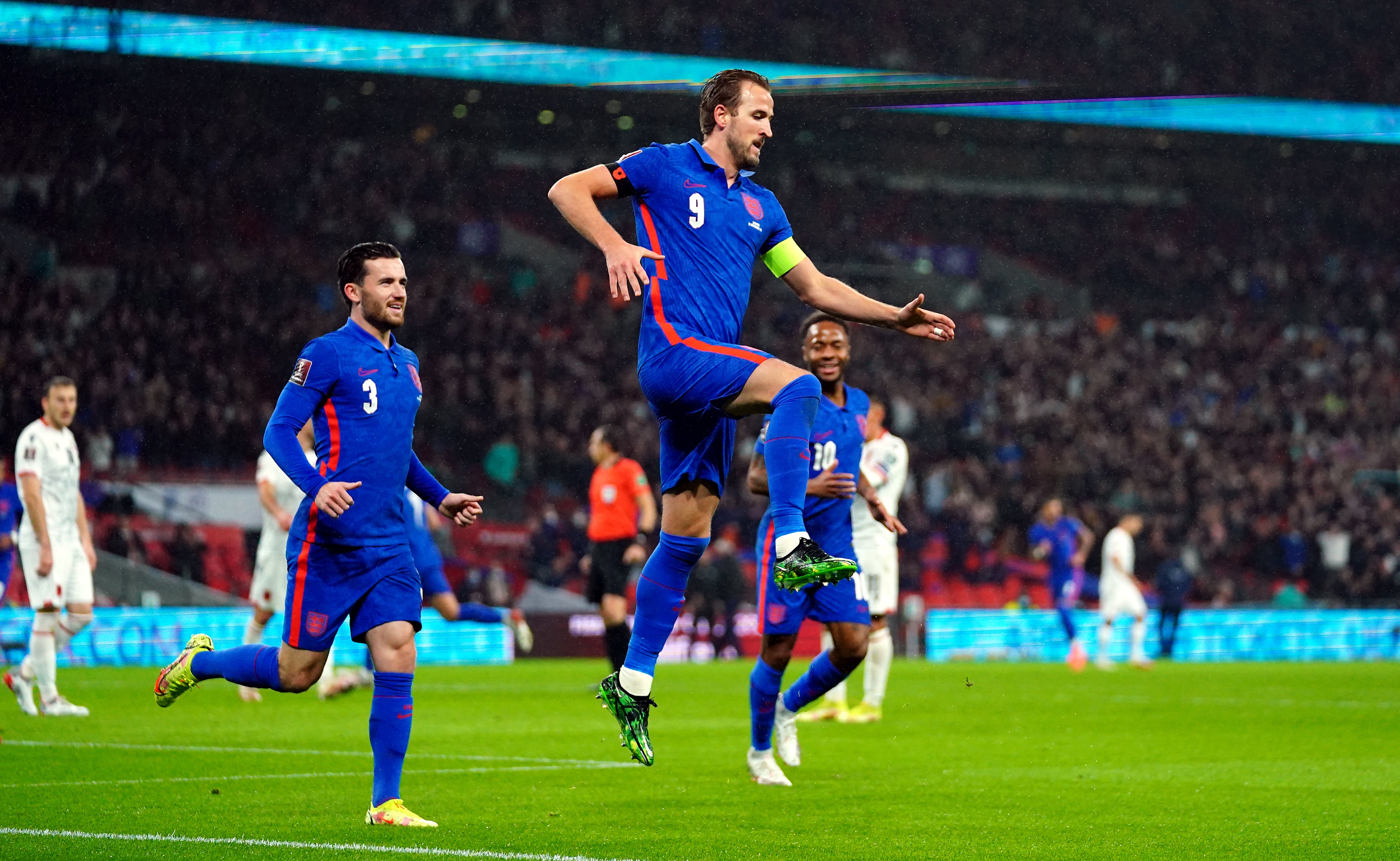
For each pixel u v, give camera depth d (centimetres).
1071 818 1178
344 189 6303
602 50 5738
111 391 5312
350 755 1616
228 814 1148
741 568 4719
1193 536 6075
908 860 967
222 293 5859
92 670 3478
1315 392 7350
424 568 2656
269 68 5503
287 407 1083
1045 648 4981
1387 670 4172
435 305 6197
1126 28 6344
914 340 7019
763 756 1427
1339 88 6619
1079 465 6406
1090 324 7250
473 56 5619
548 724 2106
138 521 4406
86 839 1011
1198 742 1898
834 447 1551
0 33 5194
